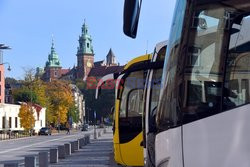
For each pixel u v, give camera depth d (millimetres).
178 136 3783
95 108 130875
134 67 5926
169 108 4012
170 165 3832
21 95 104625
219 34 3850
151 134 4859
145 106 10375
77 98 148875
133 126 14008
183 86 3854
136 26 4285
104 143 39281
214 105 3729
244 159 3547
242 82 3707
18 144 47750
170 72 4152
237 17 3820
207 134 3680
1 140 63906
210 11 3885
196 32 3898
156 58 11195
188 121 3768
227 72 3775
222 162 3600
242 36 3789
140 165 14016
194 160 3684
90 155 25641
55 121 116938
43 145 42969
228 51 3807
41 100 107125
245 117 3613
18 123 96500
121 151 14211
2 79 99000
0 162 23281
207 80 3807
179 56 3938
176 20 4211
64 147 23719
